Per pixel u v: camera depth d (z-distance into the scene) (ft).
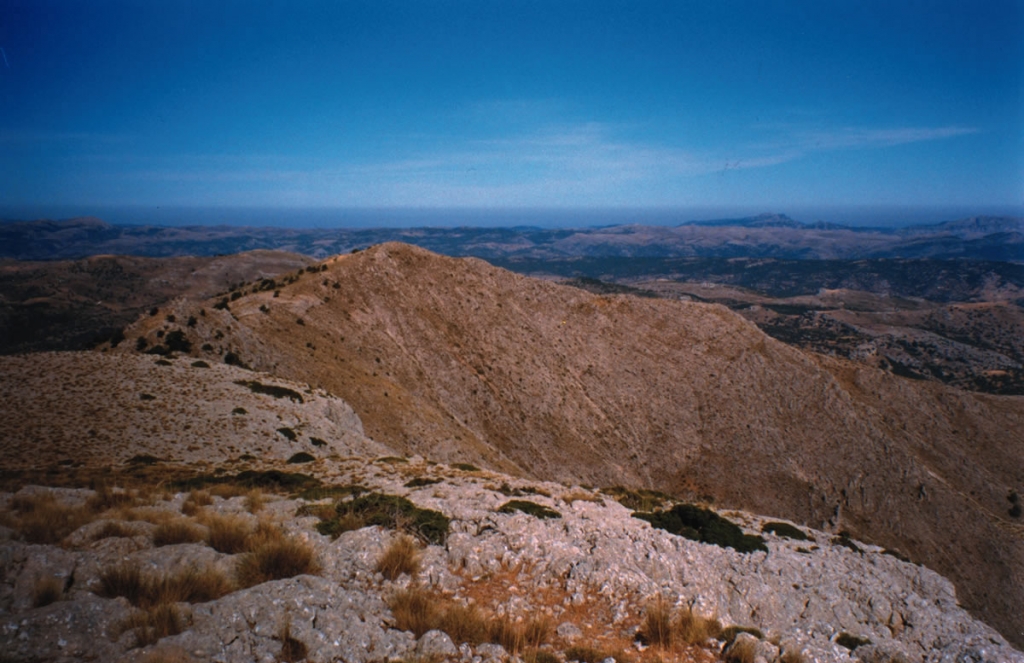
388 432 180.65
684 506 60.34
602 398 301.43
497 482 76.69
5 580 23.27
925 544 265.13
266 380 137.59
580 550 41.42
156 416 101.24
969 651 34.73
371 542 35.86
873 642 36.14
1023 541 271.69
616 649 30.12
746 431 297.53
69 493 41.68
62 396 100.89
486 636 28.19
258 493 53.88
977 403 358.64
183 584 25.57
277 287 278.46
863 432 298.56
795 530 75.61
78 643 19.67
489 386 277.23
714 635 33.30
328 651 23.44
